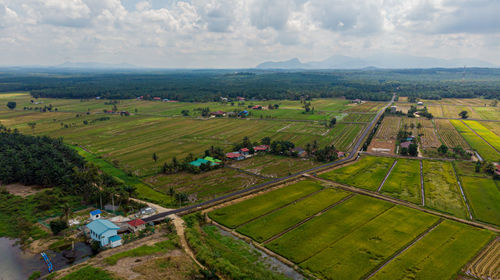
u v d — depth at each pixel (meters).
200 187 132.88
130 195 123.62
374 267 77.88
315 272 76.12
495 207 111.19
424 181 137.50
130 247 86.31
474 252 84.06
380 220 102.31
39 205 113.12
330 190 128.50
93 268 74.00
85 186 126.44
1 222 102.94
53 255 84.31
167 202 117.00
